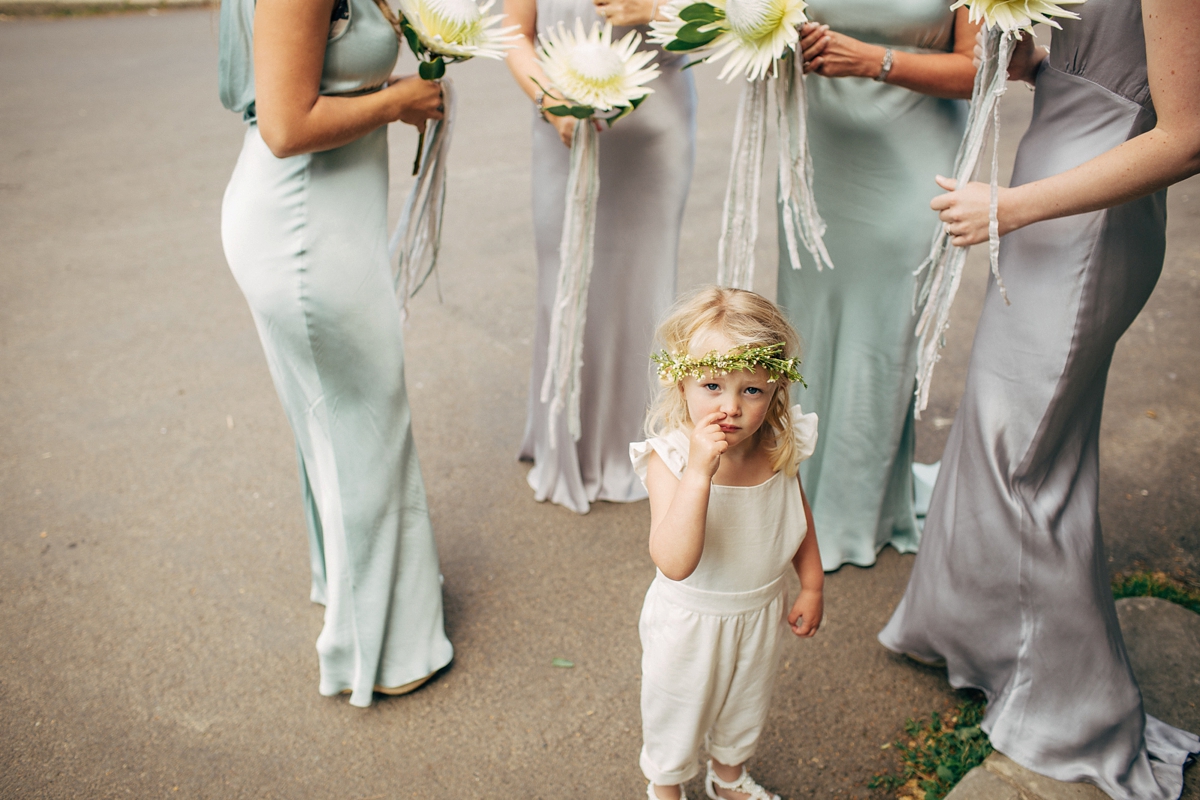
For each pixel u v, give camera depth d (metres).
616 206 2.93
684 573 1.64
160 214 6.16
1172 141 1.68
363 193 2.06
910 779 2.22
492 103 8.70
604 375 3.17
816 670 2.55
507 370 4.21
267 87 1.81
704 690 1.87
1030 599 2.10
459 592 2.88
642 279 3.03
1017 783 2.09
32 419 3.84
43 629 2.72
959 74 2.37
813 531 1.95
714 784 2.18
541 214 2.98
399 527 2.34
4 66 10.65
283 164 1.97
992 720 2.22
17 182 6.80
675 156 2.89
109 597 2.85
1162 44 1.63
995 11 1.85
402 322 2.43
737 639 1.85
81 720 2.41
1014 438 2.03
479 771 2.27
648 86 2.79
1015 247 1.99
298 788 2.23
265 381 4.14
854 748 2.30
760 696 1.97
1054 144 1.91
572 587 2.89
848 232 2.63
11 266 5.36
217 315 4.77
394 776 2.26
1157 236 1.97
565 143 2.65
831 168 2.59
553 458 3.26
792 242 2.51
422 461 3.56
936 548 2.28
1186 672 2.38
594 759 2.30
